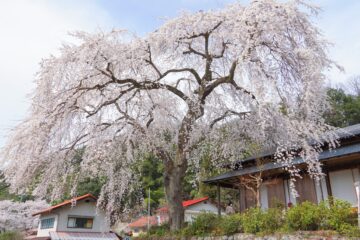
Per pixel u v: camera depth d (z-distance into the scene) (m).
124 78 9.05
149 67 9.55
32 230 21.95
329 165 9.87
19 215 21.78
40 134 7.45
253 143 10.52
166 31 8.78
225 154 10.74
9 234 18.69
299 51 7.81
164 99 10.27
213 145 10.55
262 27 7.99
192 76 10.82
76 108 8.45
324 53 8.11
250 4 8.48
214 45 9.81
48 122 7.62
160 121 9.85
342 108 23.14
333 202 6.84
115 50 8.33
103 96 8.89
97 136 8.57
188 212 18.03
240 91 9.14
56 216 16.58
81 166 8.44
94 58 8.09
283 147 8.19
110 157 9.17
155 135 9.74
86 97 8.77
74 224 16.75
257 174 10.73
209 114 10.05
